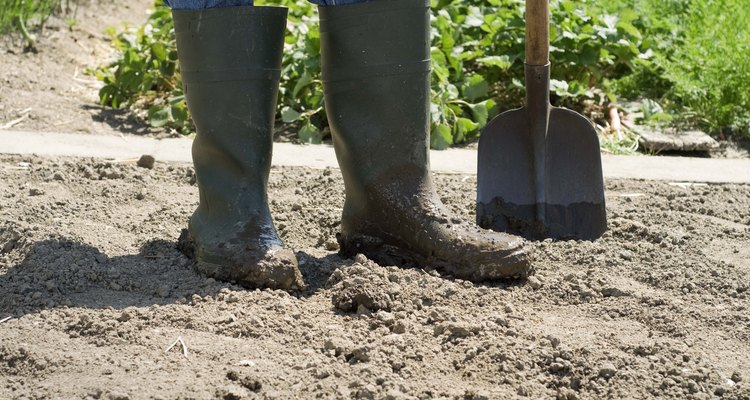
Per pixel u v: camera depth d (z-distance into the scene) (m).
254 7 3.69
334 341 3.29
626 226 4.71
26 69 8.10
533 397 3.07
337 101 3.94
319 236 4.50
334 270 3.90
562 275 4.06
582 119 4.64
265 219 3.84
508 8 7.89
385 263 4.09
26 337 3.30
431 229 3.97
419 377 3.14
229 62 3.71
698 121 7.39
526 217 4.65
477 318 3.59
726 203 5.34
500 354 3.26
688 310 3.72
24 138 6.06
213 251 3.80
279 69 3.84
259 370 3.10
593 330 3.53
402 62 3.85
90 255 4.02
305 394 2.99
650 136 6.96
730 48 7.50
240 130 3.78
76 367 3.10
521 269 3.92
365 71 3.84
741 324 3.62
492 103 7.02
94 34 9.70
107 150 5.93
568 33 7.33
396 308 3.62
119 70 7.52
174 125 7.05
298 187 5.30
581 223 4.65
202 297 3.62
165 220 4.65
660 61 7.70
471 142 6.88
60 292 3.70
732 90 7.43
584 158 4.66
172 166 5.67
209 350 3.22
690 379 3.18
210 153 3.85
